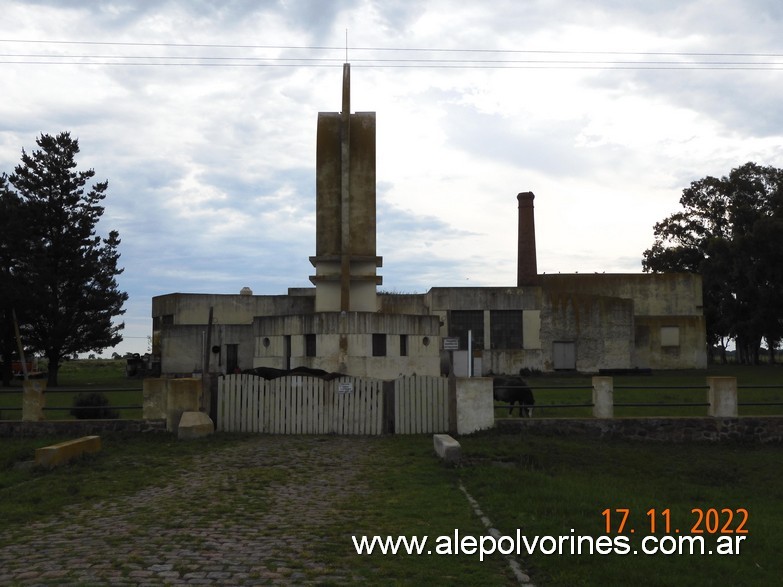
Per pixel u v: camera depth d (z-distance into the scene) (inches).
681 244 2876.5
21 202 1859.0
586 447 681.6
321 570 297.9
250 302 1924.2
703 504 493.7
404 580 287.7
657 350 2102.6
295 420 743.7
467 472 538.9
